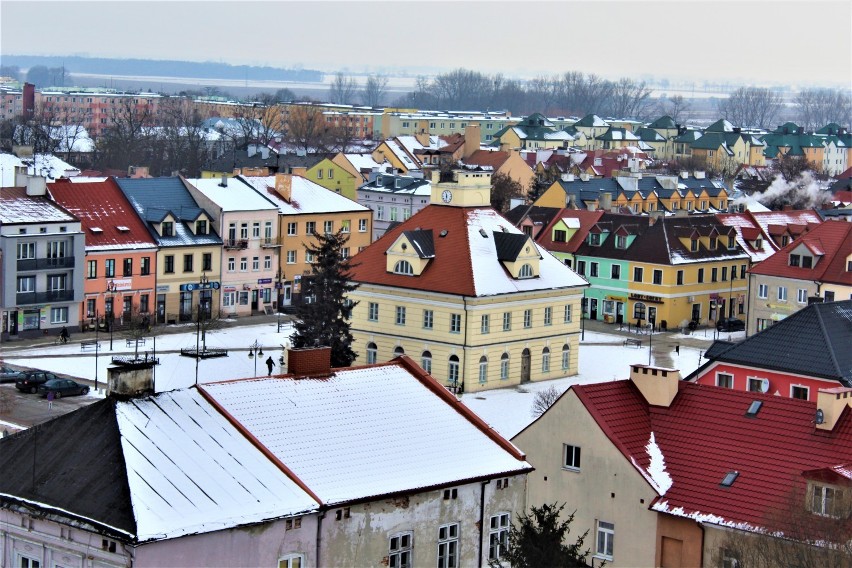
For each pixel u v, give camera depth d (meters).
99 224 149.75
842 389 64.38
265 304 162.38
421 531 57.12
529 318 128.88
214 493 52.25
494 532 60.06
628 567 63.78
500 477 59.75
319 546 53.56
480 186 131.50
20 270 140.12
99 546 49.97
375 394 62.56
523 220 177.62
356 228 171.88
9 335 140.50
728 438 65.00
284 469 54.88
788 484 61.59
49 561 51.84
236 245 158.12
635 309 167.38
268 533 51.91
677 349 146.50
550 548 53.88
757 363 86.94
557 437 66.25
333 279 122.38
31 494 52.81
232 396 58.91
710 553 61.16
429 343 126.06
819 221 183.88
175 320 154.00
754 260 172.62
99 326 147.00
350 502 54.16
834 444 62.88
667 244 165.75
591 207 198.00
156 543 48.88
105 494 51.19
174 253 153.25
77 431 55.12
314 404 60.34
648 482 63.38
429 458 59.09
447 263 126.75
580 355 144.50
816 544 53.91
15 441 56.66
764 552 55.81
